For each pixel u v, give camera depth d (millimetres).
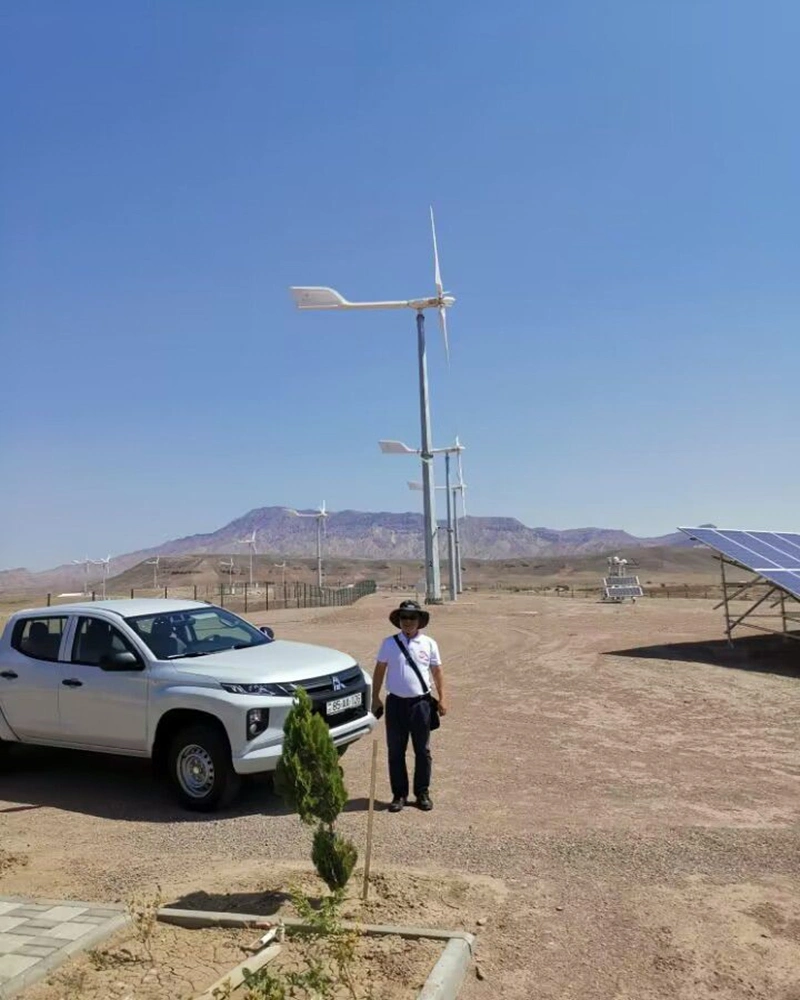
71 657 9258
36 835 7398
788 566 17547
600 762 9398
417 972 4371
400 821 7379
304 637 24234
